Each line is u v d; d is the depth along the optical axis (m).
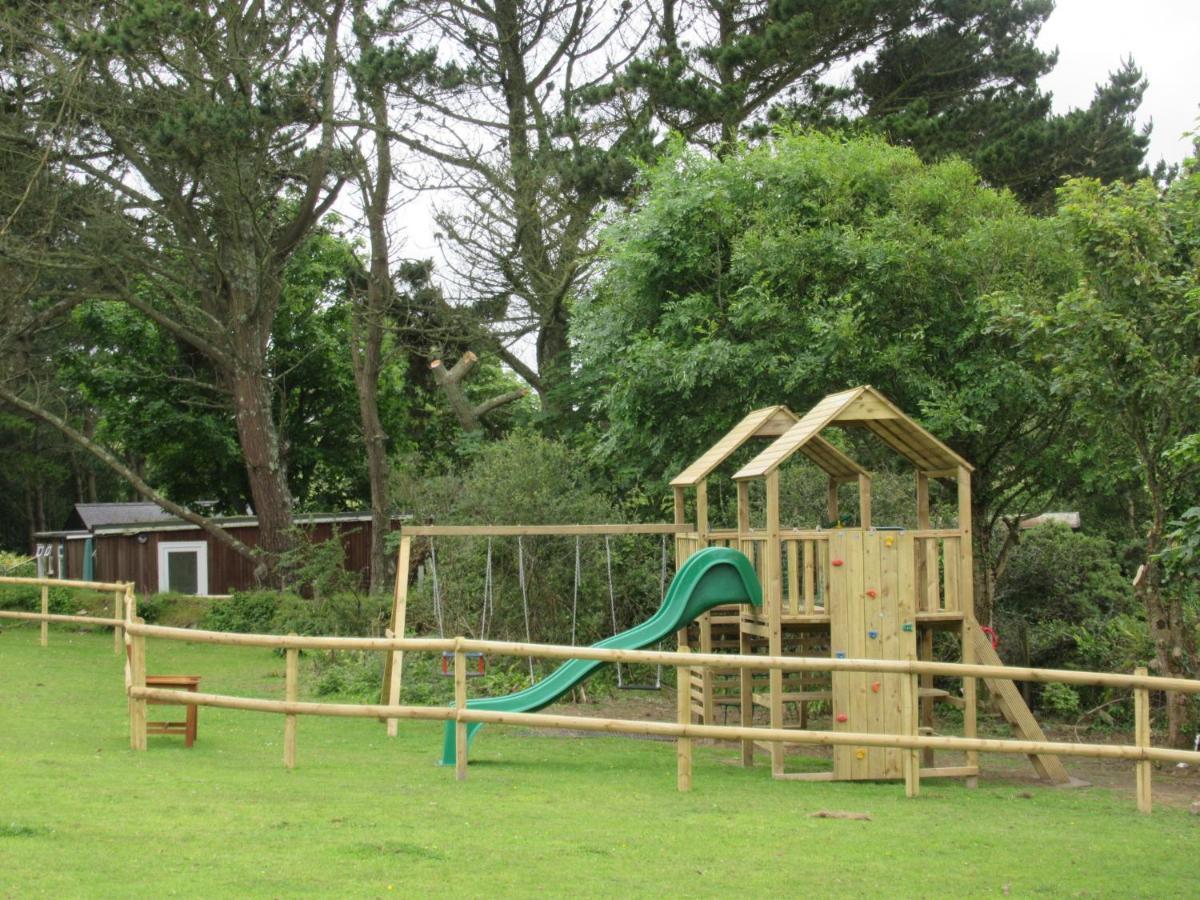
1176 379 12.19
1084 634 17.41
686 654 9.92
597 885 6.91
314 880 6.73
